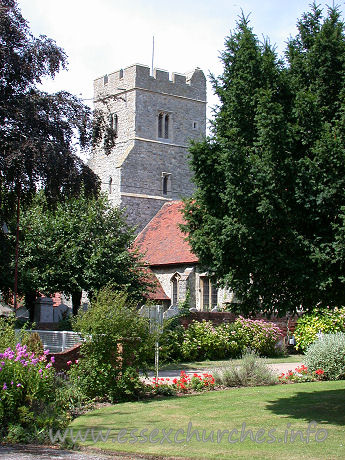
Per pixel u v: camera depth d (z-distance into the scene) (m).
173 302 39.59
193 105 53.75
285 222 11.41
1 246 20.69
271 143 11.36
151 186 50.12
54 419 11.66
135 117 49.78
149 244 43.50
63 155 17.81
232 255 11.95
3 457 9.32
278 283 11.88
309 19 13.23
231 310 12.84
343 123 11.36
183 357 24.58
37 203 28.00
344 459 9.11
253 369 17.92
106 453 9.80
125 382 14.88
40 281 28.56
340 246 10.66
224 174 11.99
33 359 12.41
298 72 12.82
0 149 17.59
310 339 26.89
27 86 19.08
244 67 12.66
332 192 10.92
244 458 9.20
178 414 12.77
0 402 11.12
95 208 30.70
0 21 17.80
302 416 12.49
